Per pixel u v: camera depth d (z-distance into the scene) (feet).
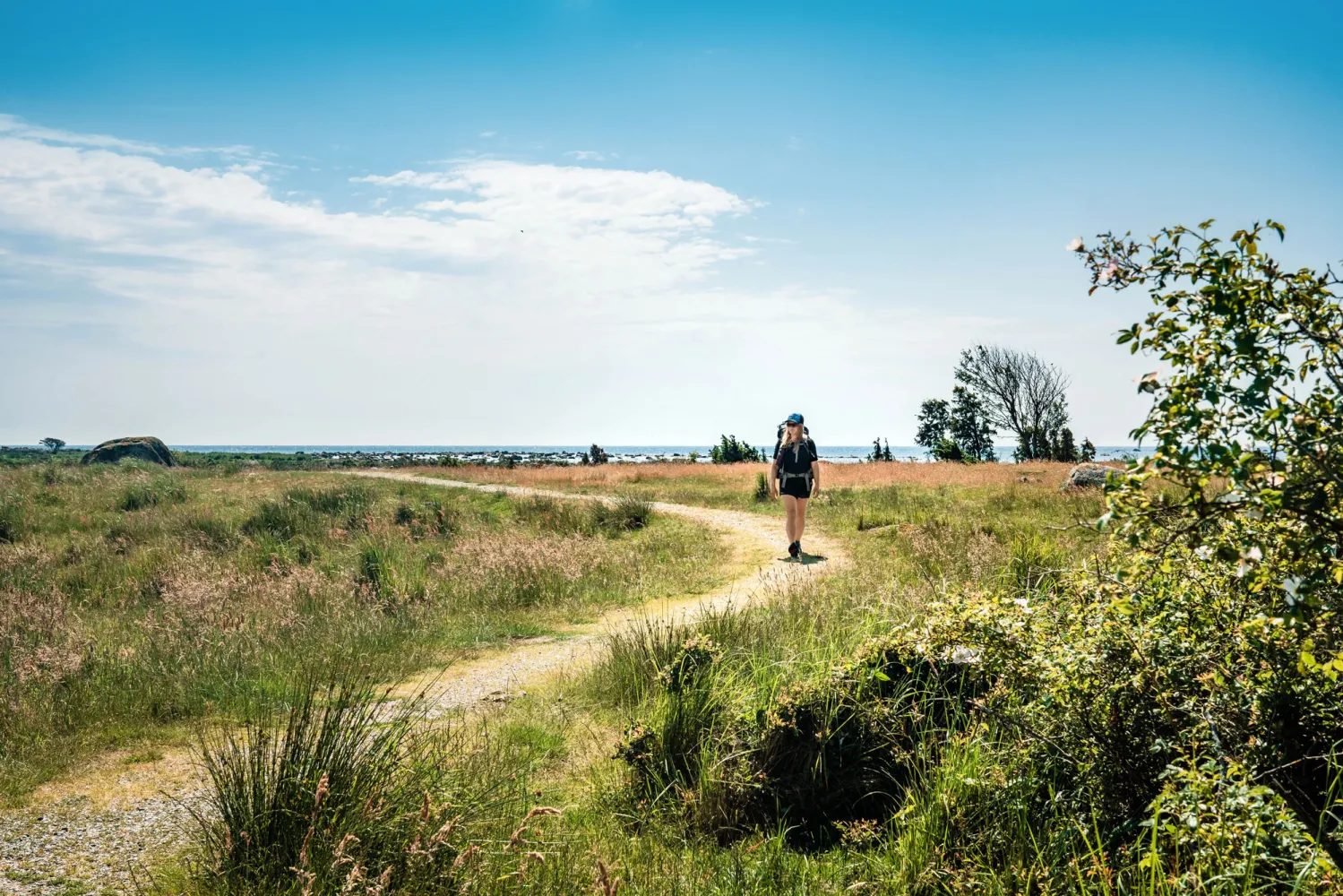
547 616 32.89
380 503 71.15
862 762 14.61
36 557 48.32
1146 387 8.24
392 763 13.33
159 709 20.71
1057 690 12.27
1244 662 10.82
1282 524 7.93
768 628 23.34
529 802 14.28
